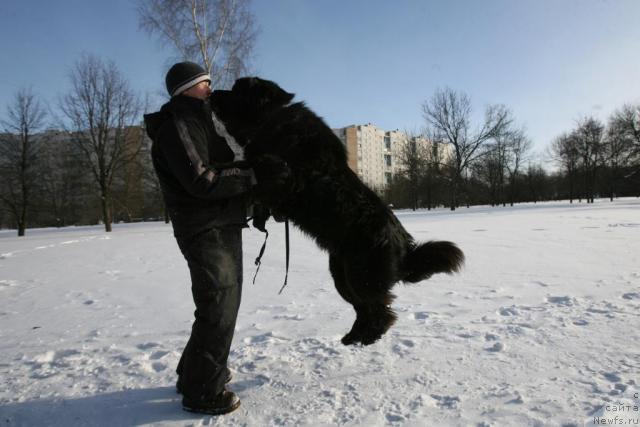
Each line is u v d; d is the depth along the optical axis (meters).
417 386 2.45
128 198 36.03
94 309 4.83
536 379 2.43
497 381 2.44
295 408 2.30
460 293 4.70
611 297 4.10
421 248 3.10
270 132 2.79
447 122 42.12
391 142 110.62
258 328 3.77
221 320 2.35
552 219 16.50
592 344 2.89
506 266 6.21
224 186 2.29
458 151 42.22
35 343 3.68
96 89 25.78
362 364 2.82
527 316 3.66
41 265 9.02
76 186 29.66
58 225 40.53
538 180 63.31
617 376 2.38
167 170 2.42
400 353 2.96
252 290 5.41
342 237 2.76
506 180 53.69
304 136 2.75
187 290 5.62
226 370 2.40
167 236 17.17
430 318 3.77
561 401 2.16
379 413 2.18
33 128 26.83
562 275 5.34
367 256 2.76
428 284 5.22
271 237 13.12
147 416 2.32
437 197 52.28
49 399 2.56
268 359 3.01
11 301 5.46
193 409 2.31
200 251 2.36
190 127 2.32
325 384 2.56
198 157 2.27
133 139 27.72
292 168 2.68
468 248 8.31
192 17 18.86
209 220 2.38
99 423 2.27
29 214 30.64
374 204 2.83
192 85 2.48
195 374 2.31
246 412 2.30
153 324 4.11
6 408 2.47
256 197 2.58
